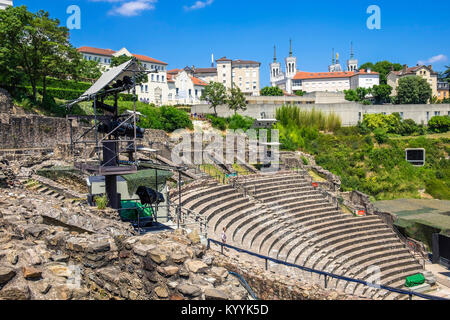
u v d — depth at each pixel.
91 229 13.12
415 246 35.19
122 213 19.19
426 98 109.88
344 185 57.88
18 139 33.31
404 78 111.25
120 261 9.91
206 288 8.63
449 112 89.12
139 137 19.06
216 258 13.73
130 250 9.73
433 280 27.78
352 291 22.22
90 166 16.48
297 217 31.50
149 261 9.17
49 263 9.30
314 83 136.88
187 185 28.75
